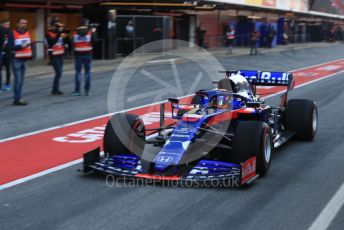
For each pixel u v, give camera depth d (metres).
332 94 15.45
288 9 45.22
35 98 14.02
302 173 7.18
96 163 6.85
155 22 28.38
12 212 5.67
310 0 51.03
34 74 19.02
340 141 9.24
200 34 33.91
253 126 6.79
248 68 23.16
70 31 26.28
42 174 7.14
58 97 14.28
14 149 8.63
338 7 62.44
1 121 10.97
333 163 7.73
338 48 41.84
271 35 40.03
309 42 55.03
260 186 6.55
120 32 27.38
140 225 5.29
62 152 8.45
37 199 6.09
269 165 7.13
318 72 22.31
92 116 11.67
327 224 5.30
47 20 24.66
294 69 23.52
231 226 5.25
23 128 10.30
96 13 25.38
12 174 7.15
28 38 12.77
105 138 7.17
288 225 5.28
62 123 10.84
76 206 5.85
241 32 41.19
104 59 25.39
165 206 5.82
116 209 5.74
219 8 33.91
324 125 10.71
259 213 5.61
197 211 5.66
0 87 14.84
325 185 6.63
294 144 9.00
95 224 5.32
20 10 23.36
